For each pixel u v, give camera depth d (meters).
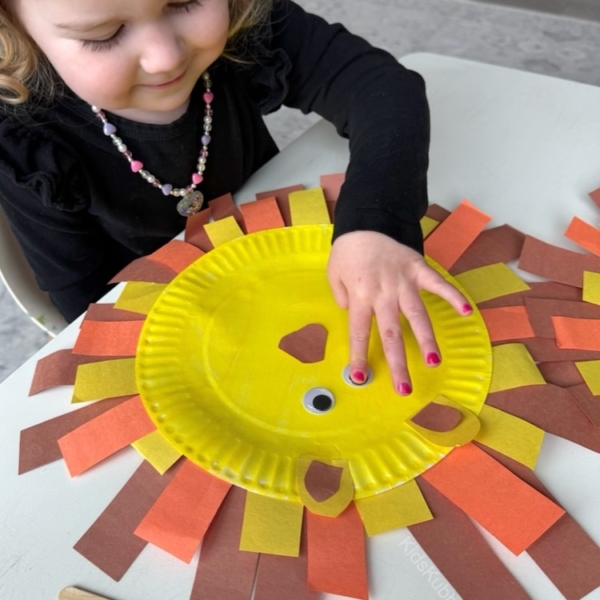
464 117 0.76
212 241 0.64
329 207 0.67
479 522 0.44
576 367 0.52
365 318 0.53
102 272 0.86
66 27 0.51
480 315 0.56
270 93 0.78
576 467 0.47
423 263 0.55
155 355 0.54
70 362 0.55
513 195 0.68
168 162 0.77
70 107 0.70
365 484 0.46
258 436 0.49
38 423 0.52
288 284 0.60
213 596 0.42
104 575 0.44
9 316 1.33
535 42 1.76
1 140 0.66
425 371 0.52
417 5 1.89
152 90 0.59
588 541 0.43
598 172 0.70
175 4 0.54
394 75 0.75
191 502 0.46
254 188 0.71
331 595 0.42
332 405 0.50
